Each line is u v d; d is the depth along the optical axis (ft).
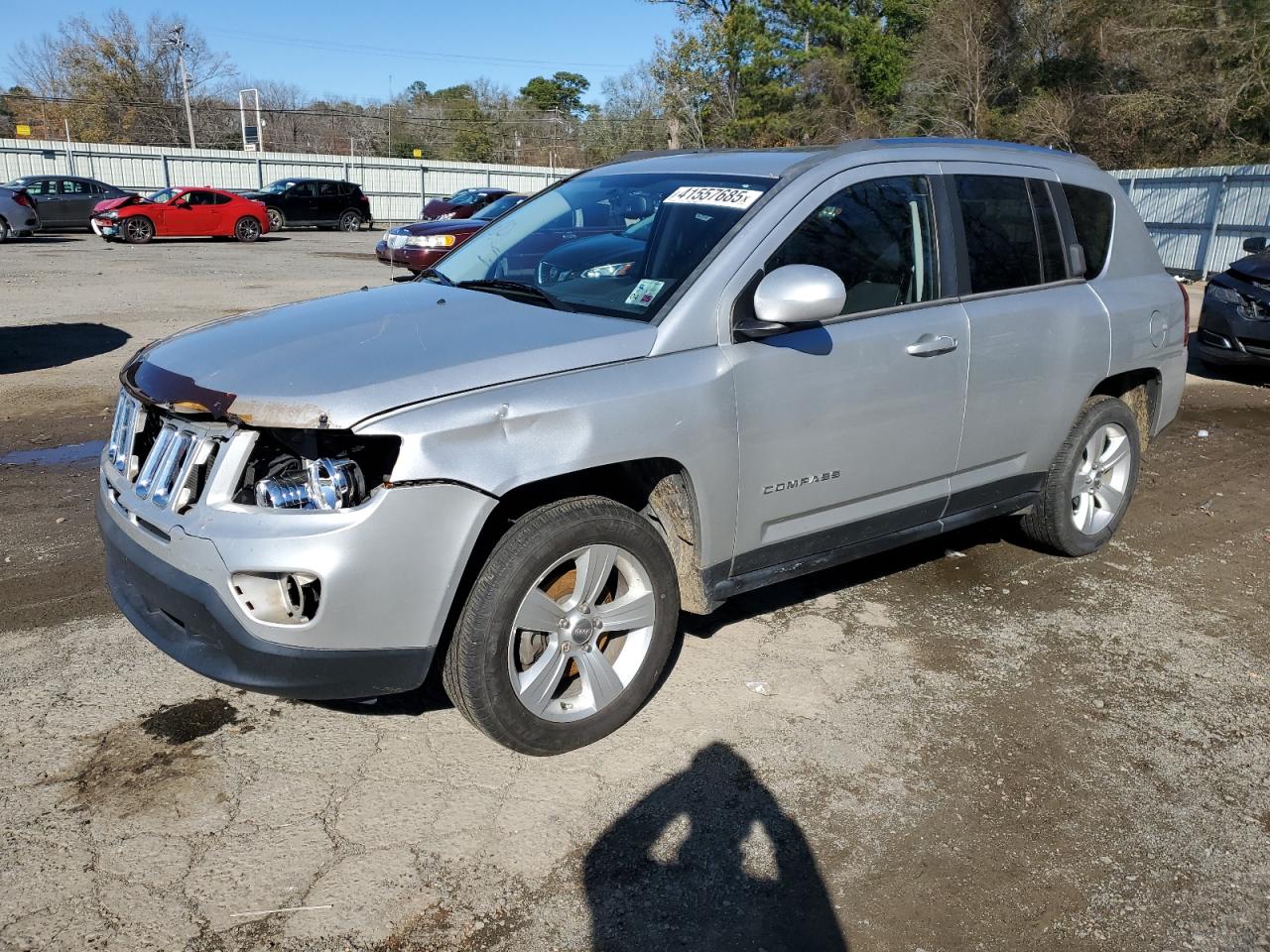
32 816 9.52
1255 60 92.38
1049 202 15.05
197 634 9.52
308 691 9.28
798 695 12.21
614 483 11.51
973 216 13.88
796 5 144.87
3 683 11.88
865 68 145.59
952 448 13.66
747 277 11.30
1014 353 14.03
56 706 11.43
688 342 10.84
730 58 151.84
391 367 9.59
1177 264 67.62
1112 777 10.82
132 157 120.06
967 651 13.56
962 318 13.35
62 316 41.45
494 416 9.46
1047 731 11.68
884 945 8.38
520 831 9.56
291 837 9.37
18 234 82.12
